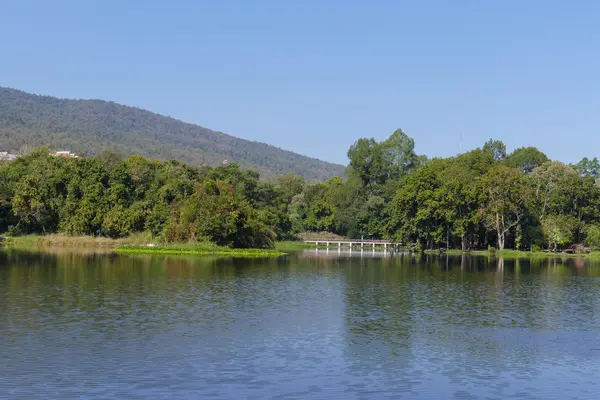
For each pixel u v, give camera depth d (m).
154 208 140.88
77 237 136.75
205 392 28.61
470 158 167.25
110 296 54.31
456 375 32.31
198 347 36.47
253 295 57.59
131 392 28.33
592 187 165.12
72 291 56.81
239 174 190.62
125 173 153.00
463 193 147.00
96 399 27.33
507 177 145.38
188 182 148.00
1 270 75.00
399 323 45.47
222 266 88.94
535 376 32.41
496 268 99.06
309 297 57.44
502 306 54.69
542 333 42.94
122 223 138.25
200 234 127.38
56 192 147.50
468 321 47.00
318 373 32.00
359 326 43.84
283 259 111.56
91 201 143.12
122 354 34.50
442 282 73.56
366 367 33.34
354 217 191.38
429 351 37.12
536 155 199.88
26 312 45.59
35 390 28.28
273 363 33.56
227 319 44.97
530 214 152.00
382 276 80.50
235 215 129.88
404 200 150.62
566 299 59.78
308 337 39.91
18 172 158.25
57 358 33.41
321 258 120.44
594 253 146.50
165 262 93.50
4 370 31.11
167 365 32.62
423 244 159.12
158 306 49.62
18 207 144.00
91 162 151.75
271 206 196.50
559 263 116.56
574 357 36.28
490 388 30.27
